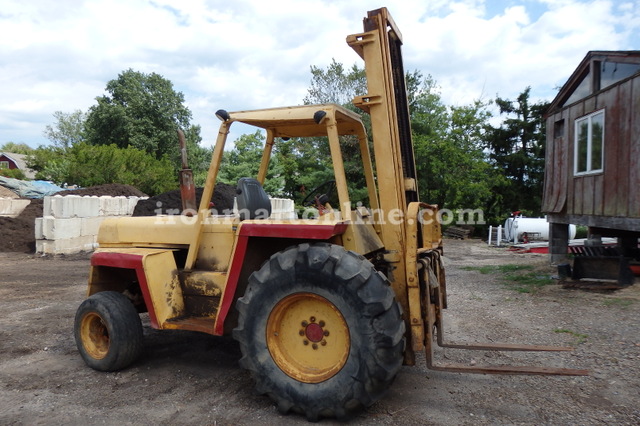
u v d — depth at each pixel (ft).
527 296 22.98
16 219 41.68
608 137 26.84
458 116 74.59
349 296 9.57
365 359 9.42
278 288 10.26
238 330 10.66
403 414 10.32
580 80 30.50
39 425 9.88
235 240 11.35
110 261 13.34
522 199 81.00
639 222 24.23
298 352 10.48
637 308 19.42
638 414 10.20
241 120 12.09
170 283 12.86
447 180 68.59
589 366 13.17
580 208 29.71
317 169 60.59
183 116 127.44
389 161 11.28
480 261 38.47
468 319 18.63
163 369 13.21
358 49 11.74
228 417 10.24
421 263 11.13
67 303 21.30
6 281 26.48
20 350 14.85
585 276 25.27
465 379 12.36
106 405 10.85
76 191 49.19
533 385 11.93
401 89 13.37
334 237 11.04
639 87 24.13
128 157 73.56
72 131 193.06
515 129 82.84
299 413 10.28
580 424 9.79
